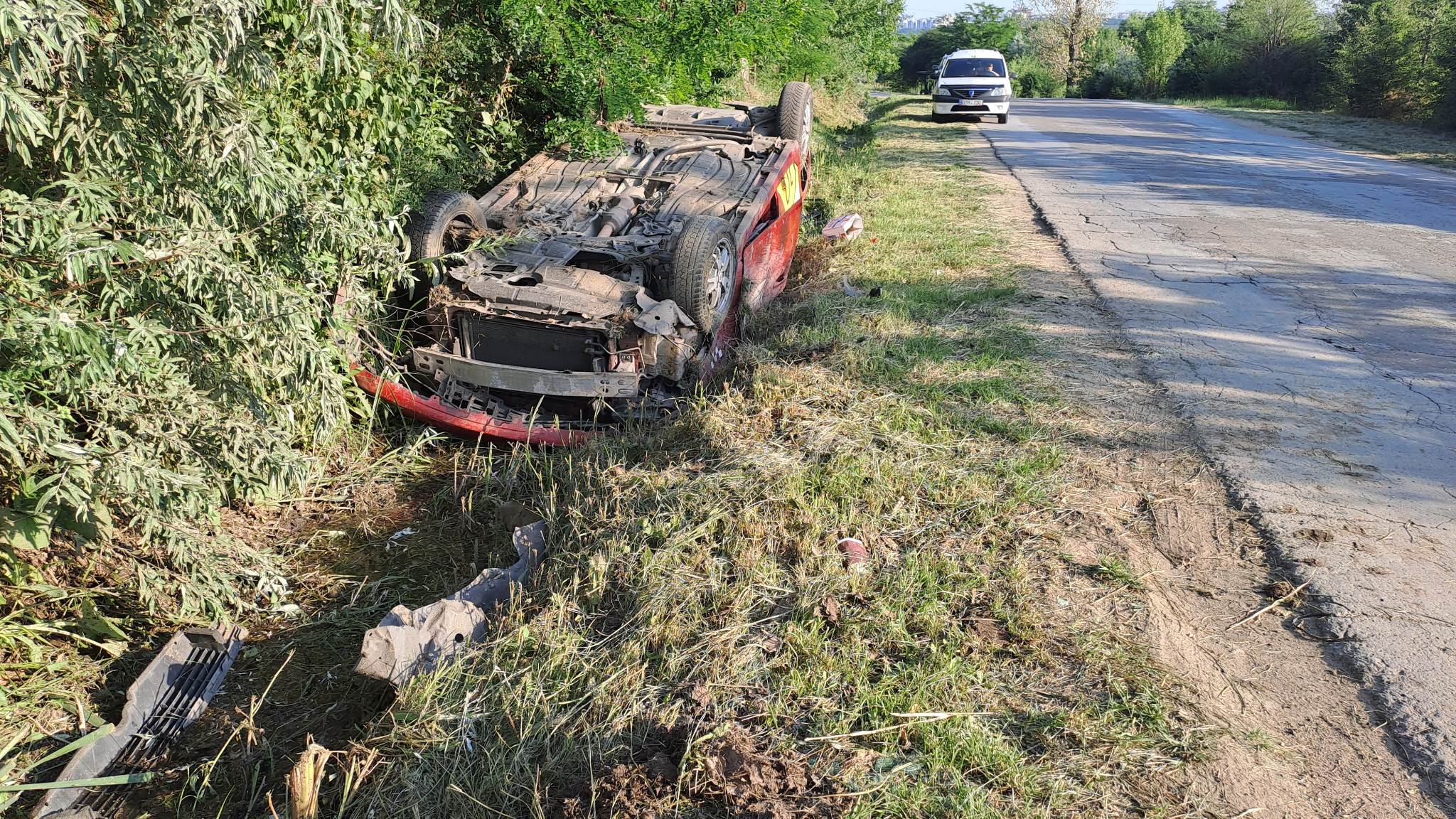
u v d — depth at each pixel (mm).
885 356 6043
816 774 2832
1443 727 3006
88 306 3523
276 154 4535
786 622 3494
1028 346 6293
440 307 5758
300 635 4215
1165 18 59594
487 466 5414
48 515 3625
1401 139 21281
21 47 2707
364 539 5004
